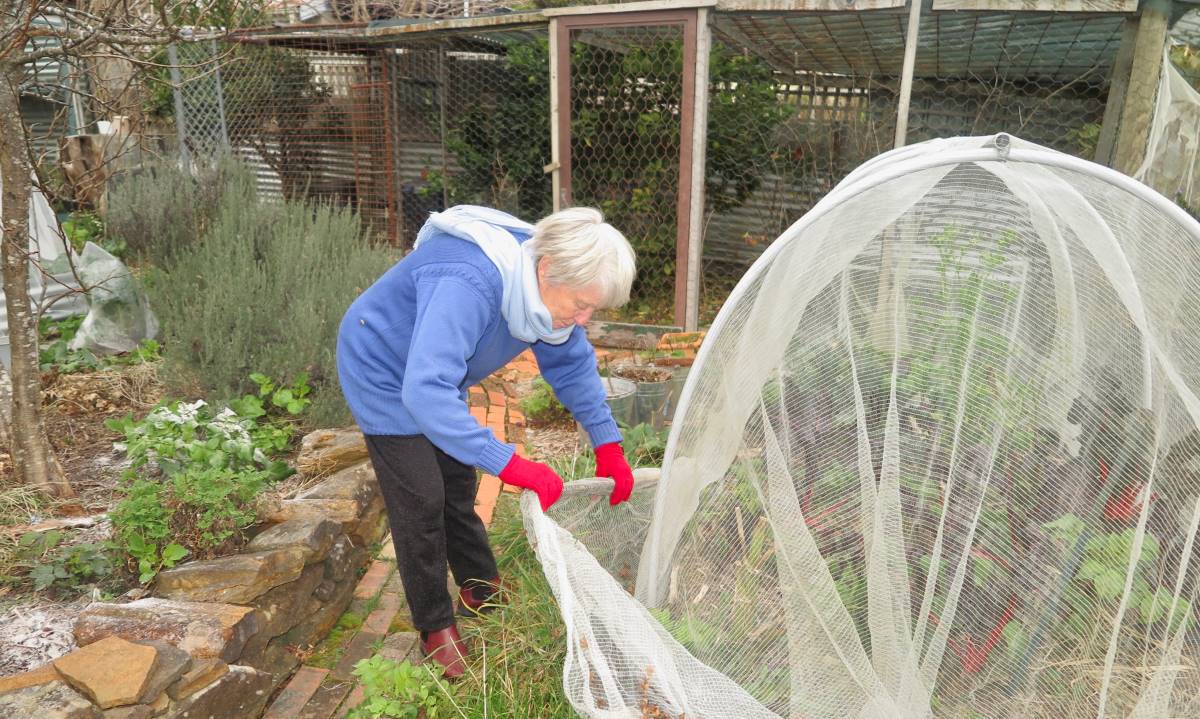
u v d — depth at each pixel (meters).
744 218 8.19
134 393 4.31
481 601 2.70
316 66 8.94
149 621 2.17
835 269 1.81
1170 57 5.00
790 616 1.90
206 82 8.48
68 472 3.45
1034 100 7.16
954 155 1.61
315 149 8.95
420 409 1.92
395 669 2.18
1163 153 4.72
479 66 8.15
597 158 6.74
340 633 2.72
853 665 1.87
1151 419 1.63
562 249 1.96
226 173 6.85
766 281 1.86
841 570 1.87
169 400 4.14
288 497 3.27
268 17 7.50
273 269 4.78
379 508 3.29
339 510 2.98
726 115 7.65
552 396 4.48
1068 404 1.70
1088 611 1.73
